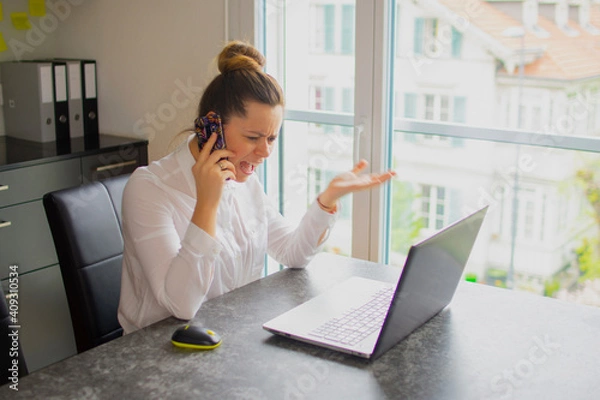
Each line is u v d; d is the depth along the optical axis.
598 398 1.20
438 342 1.40
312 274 1.77
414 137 2.43
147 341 1.38
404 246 2.54
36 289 2.68
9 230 2.55
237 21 2.60
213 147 1.56
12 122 2.98
